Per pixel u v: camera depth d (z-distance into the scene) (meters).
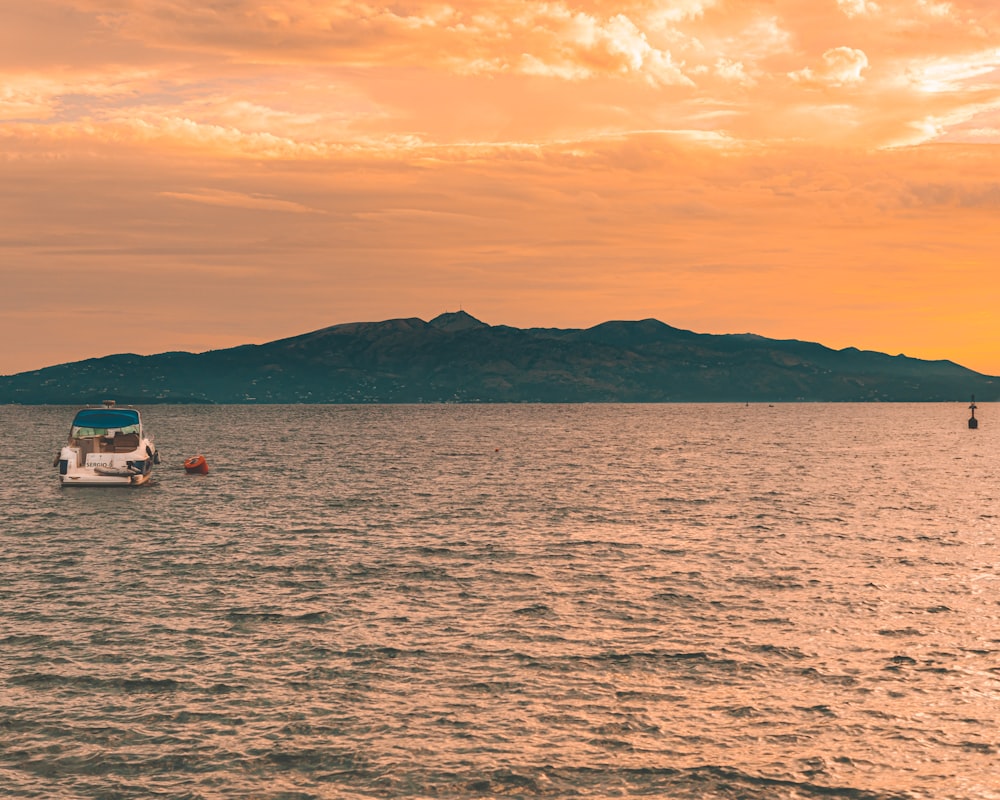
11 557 36.78
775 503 55.00
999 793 16.58
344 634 25.67
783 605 28.83
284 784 16.83
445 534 42.97
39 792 16.47
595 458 96.44
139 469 61.34
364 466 83.88
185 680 21.83
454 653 23.95
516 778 17.06
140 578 32.78
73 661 23.14
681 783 16.92
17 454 99.75
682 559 36.44
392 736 18.77
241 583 32.00
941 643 24.70
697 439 143.12
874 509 52.03
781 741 18.59
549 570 34.31
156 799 16.30
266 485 65.06
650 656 23.69
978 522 46.59
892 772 17.33
